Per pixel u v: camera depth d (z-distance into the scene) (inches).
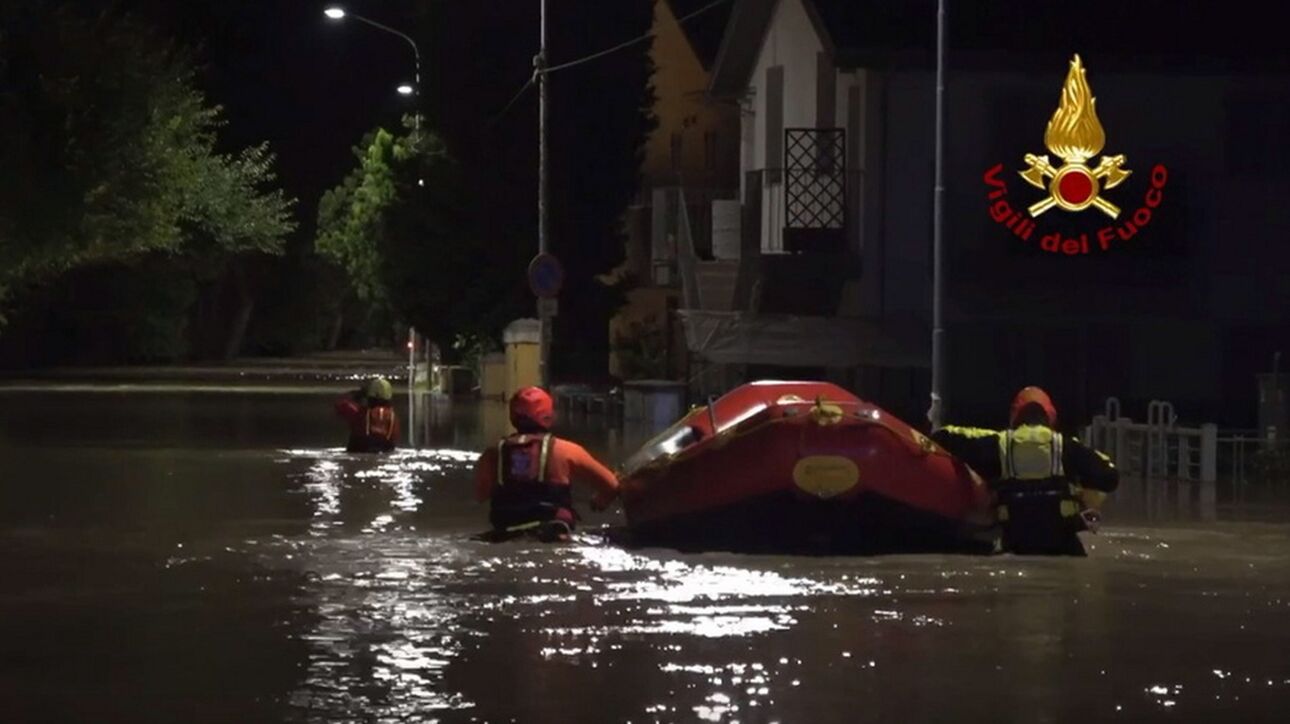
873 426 642.8
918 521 650.8
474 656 455.5
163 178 1521.9
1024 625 502.6
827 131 1525.6
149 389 2261.3
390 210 2137.1
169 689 420.2
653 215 2075.5
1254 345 1514.5
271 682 426.3
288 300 4072.3
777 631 490.6
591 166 2049.7
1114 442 1151.0
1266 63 1488.7
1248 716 399.5
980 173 1492.4
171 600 537.3
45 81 1406.3
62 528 718.5
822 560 627.2
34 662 449.4
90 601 536.4
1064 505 647.8
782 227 1583.4
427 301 2132.1
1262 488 1004.6
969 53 1470.2
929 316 1504.7
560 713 395.9
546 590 555.2
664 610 520.7
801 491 640.4
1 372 2839.6
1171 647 472.7
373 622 500.7
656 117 2087.8
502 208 2073.1
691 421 719.7
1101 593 558.9
